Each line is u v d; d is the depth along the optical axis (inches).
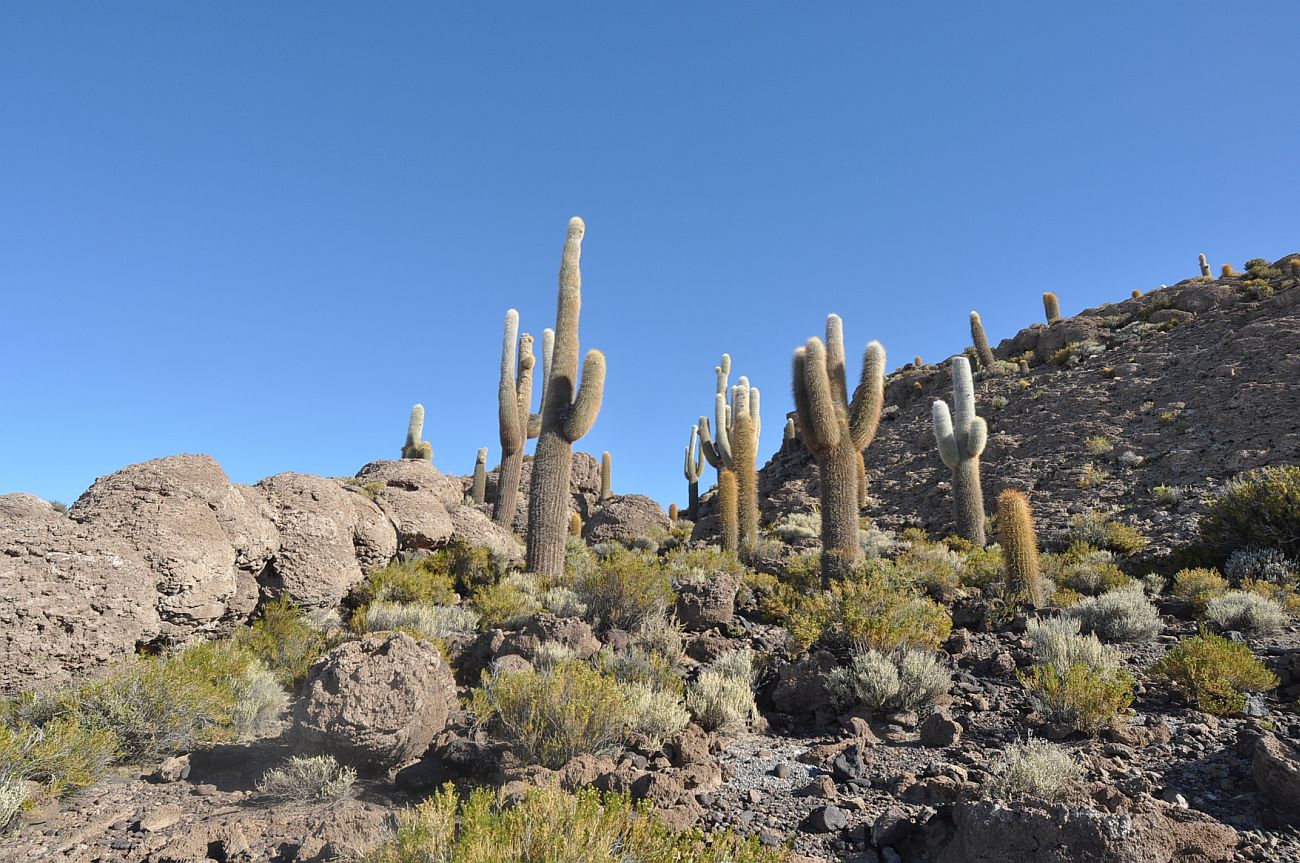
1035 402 1364.4
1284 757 174.2
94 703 251.9
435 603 513.7
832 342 602.5
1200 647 260.8
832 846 169.3
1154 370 1279.5
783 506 1245.7
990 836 146.3
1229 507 525.0
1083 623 373.7
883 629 309.3
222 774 239.3
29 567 290.2
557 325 627.8
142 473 386.9
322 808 204.8
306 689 241.9
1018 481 1034.1
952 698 281.9
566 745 221.9
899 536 911.7
